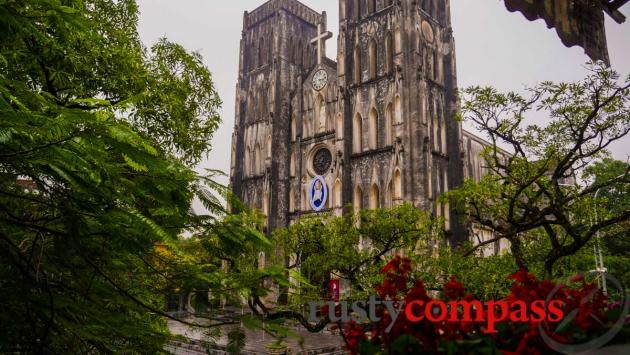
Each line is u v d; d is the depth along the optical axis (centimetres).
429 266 2070
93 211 555
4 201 643
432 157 4766
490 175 1972
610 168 3128
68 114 405
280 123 5903
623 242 3350
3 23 486
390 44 5038
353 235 2595
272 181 5706
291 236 2691
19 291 566
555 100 1622
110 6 1448
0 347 587
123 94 1212
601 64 1466
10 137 400
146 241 639
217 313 823
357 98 5178
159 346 880
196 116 1627
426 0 5322
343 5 5438
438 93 5072
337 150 5059
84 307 641
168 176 561
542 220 1535
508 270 1677
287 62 6147
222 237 718
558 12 603
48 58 871
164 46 1602
